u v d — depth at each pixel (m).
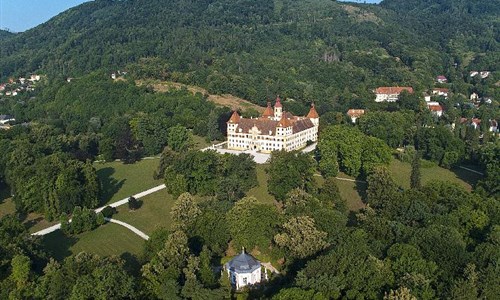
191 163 197.50
